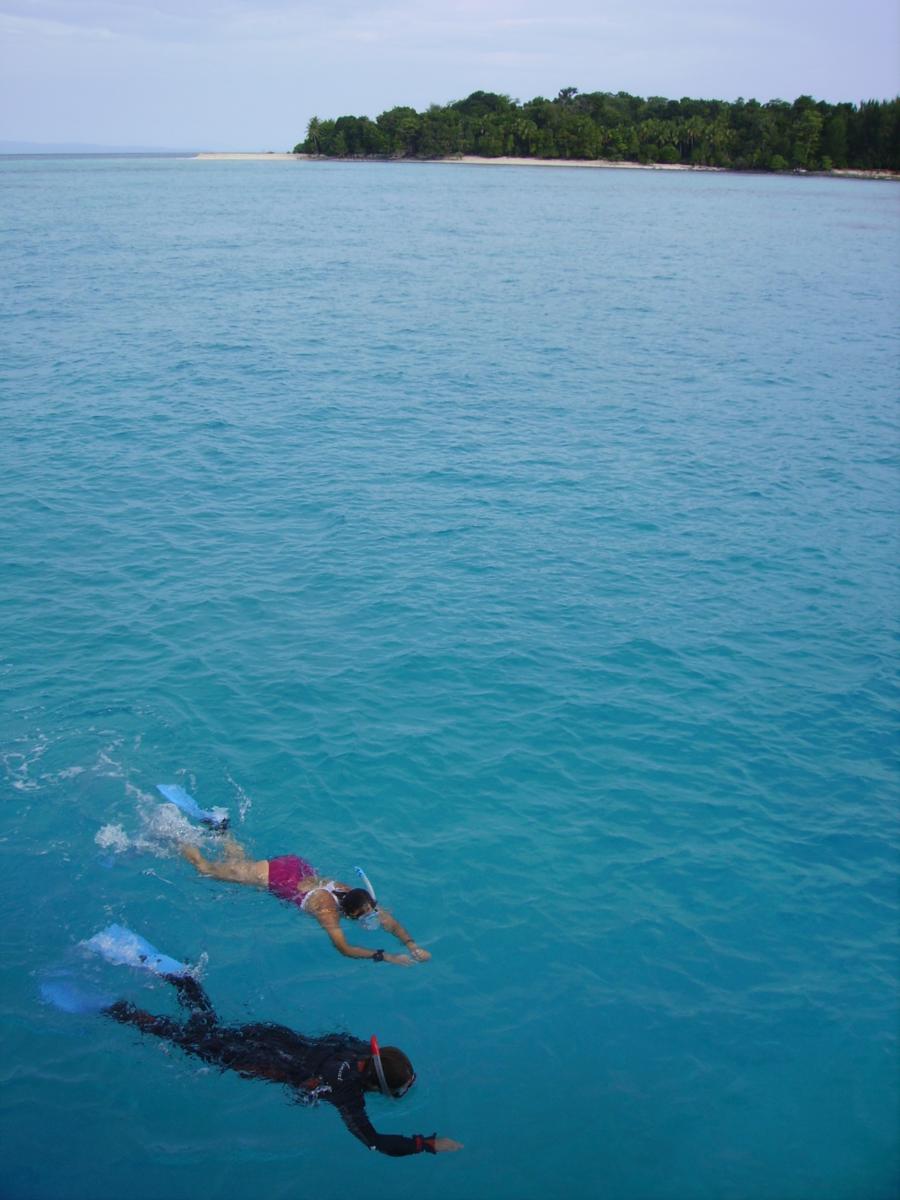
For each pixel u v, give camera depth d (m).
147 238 57.03
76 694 10.56
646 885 8.30
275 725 10.24
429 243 58.09
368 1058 6.49
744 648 12.29
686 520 16.41
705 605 13.40
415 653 11.77
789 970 7.50
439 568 14.14
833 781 9.77
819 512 16.95
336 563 14.15
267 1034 6.81
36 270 41.88
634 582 14.00
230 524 15.39
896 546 15.62
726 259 55.16
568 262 51.28
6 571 13.38
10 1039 6.68
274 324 31.78
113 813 8.78
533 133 166.75
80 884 7.99
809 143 152.62
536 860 8.54
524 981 7.33
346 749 9.90
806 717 10.84
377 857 8.49
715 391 25.31
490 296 39.25
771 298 41.66
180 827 8.65
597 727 10.48
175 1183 5.81
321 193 103.19
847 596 13.82
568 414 22.58
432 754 9.90
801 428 22.11
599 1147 6.14
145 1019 6.88
